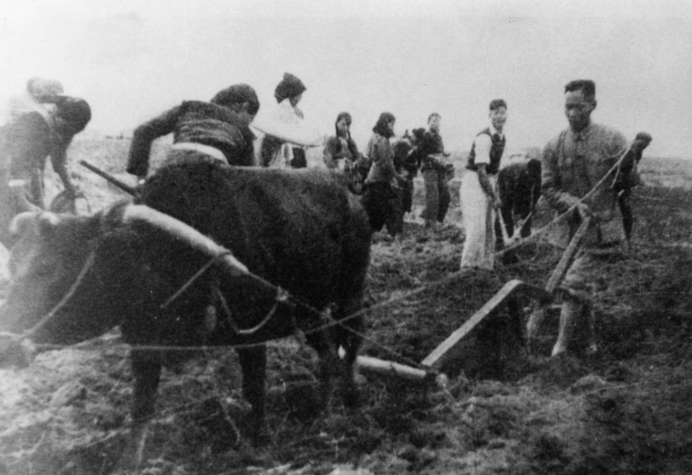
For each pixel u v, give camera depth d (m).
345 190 4.70
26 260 3.62
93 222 3.70
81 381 4.70
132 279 3.72
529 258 5.57
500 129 5.59
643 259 5.43
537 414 4.59
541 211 5.57
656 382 4.89
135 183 4.92
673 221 5.44
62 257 3.63
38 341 3.73
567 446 4.34
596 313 5.35
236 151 4.34
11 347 3.58
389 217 5.74
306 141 5.43
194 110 4.30
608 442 4.38
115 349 4.94
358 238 4.71
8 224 3.74
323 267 4.48
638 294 5.36
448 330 5.23
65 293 3.65
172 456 4.18
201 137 4.18
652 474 4.15
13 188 4.22
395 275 5.59
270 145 5.30
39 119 4.64
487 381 4.86
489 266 5.58
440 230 5.78
